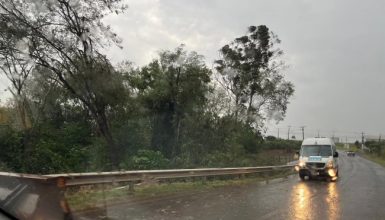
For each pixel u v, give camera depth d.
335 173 27.14
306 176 28.80
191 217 10.98
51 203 8.45
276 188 20.25
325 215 12.04
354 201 15.68
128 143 29.59
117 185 15.77
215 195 16.22
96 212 10.80
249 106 49.72
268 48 51.66
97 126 29.77
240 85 50.22
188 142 31.52
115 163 26.53
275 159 45.47
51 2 25.08
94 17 26.41
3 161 21.42
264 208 13.03
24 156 21.69
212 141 33.19
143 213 11.19
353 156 94.31
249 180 25.05
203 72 34.91
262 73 51.62
